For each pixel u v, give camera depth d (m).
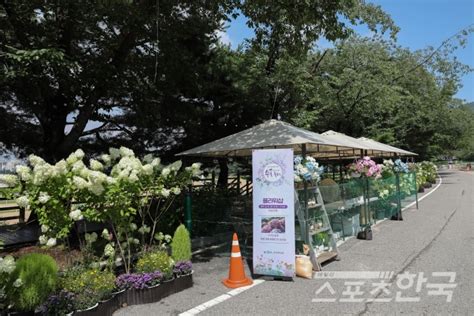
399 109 26.19
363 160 10.02
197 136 14.37
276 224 5.88
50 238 5.23
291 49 9.33
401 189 14.18
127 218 5.70
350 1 7.68
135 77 10.93
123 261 5.59
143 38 10.65
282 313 4.55
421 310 4.54
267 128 9.09
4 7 8.16
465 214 12.71
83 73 8.98
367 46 21.91
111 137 12.62
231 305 4.85
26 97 9.31
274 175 5.91
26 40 8.68
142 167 5.65
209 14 11.20
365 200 9.63
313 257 6.34
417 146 35.41
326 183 8.88
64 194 5.09
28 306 3.99
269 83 15.23
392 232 9.79
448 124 34.31
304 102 17.72
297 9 7.51
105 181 5.09
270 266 5.88
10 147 10.45
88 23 9.83
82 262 5.26
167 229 8.18
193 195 9.15
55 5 8.77
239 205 9.38
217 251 8.12
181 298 5.14
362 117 22.47
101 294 4.51
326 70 21.53
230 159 15.51
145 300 4.94
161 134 14.02
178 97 13.60
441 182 31.30
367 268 6.43
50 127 10.05
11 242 7.97
